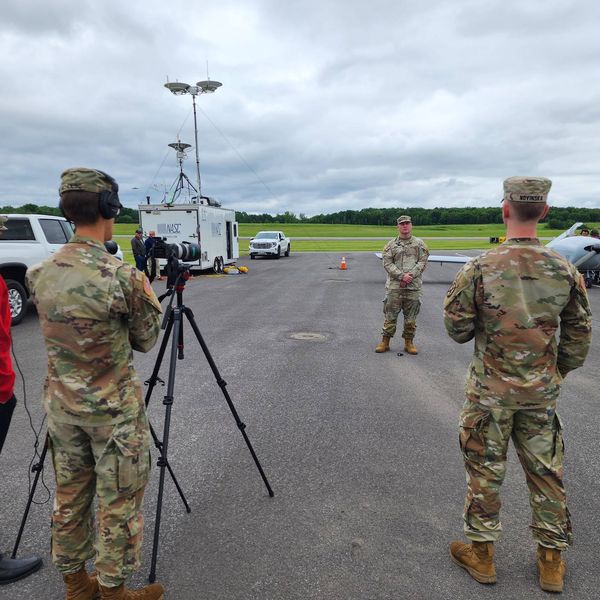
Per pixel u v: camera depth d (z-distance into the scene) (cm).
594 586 244
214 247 1895
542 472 237
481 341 240
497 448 238
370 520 297
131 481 208
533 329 225
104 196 205
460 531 286
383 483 340
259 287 1508
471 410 246
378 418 456
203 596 236
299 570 254
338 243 4925
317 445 398
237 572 252
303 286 1538
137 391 216
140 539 216
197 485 336
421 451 388
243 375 591
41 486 336
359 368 624
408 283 676
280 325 910
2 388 249
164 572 252
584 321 231
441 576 250
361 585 243
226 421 447
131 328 214
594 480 344
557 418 239
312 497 322
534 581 248
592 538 281
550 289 223
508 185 229
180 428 431
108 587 210
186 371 607
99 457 205
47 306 199
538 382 228
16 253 879
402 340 789
